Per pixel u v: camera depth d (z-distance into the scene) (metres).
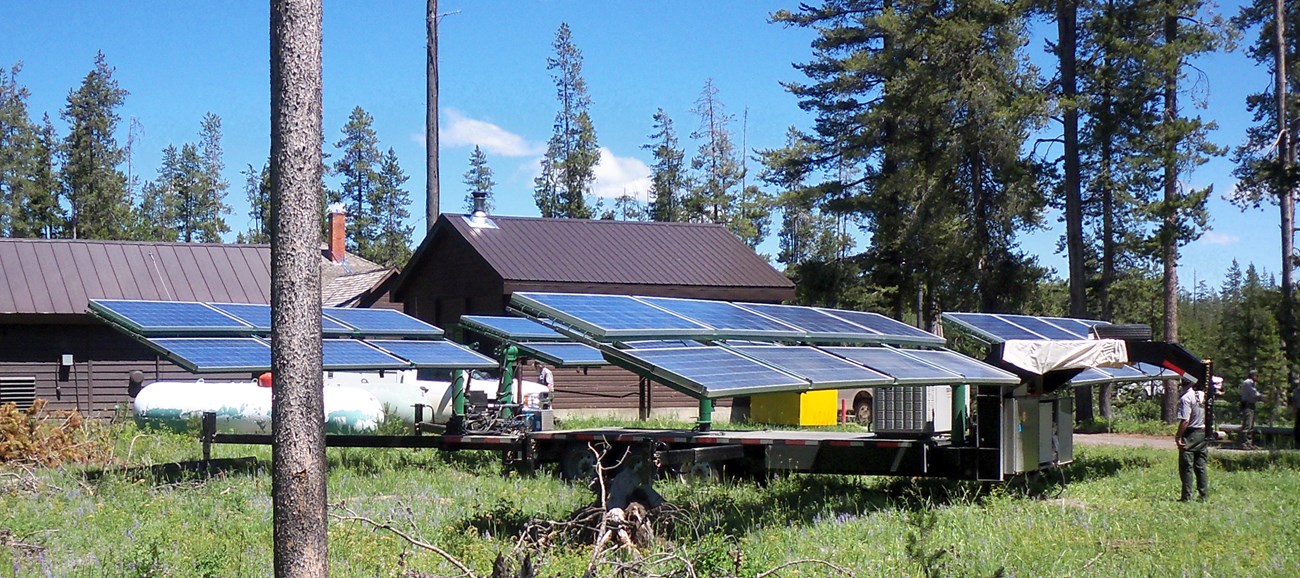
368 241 80.00
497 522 11.49
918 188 36.69
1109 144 31.88
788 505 13.69
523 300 11.20
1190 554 10.80
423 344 18.19
